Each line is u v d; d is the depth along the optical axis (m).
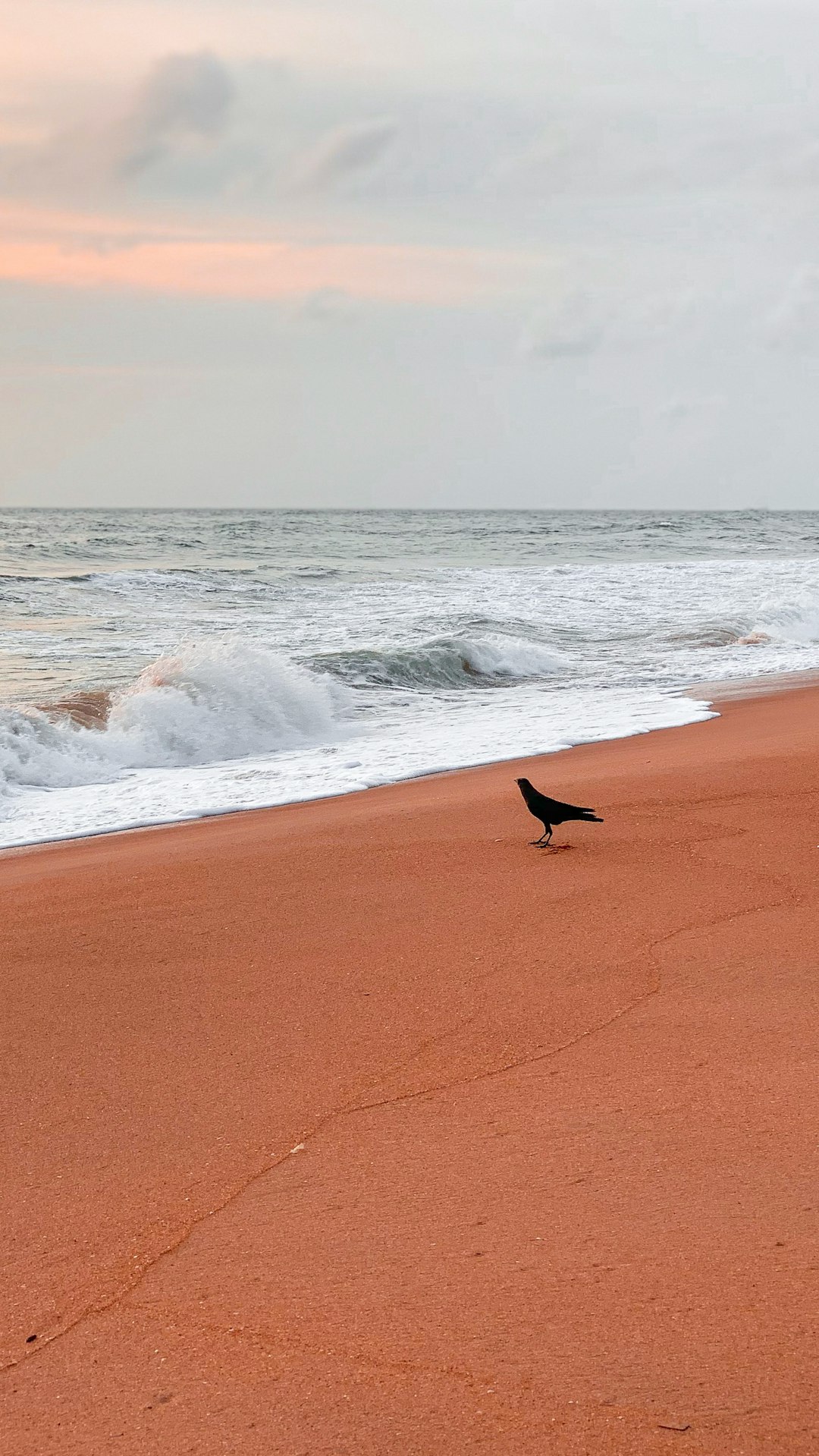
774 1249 2.70
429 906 5.87
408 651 18.12
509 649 19.22
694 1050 3.93
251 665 14.63
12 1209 3.15
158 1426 2.27
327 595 29.73
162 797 10.30
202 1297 2.69
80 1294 2.74
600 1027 4.20
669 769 9.44
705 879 6.10
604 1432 2.17
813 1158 3.13
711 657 20.20
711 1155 3.19
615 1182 3.07
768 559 49.00
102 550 45.53
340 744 12.96
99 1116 3.70
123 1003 4.72
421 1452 2.15
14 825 9.37
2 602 26.02
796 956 4.81
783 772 8.95
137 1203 3.14
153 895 6.39
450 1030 4.25
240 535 60.97
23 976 5.10
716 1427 2.15
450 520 117.69
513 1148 3.31
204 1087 3.87
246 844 7.66
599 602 28.34
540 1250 2.77
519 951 5.10
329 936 5.47
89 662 18.41
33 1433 2.28
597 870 6.38
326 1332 2.52
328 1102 3.71
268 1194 3.15
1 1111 3.77
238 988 4.84
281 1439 2.21
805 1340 2.37
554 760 10.86
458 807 8.46
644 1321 2.47
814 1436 2.11
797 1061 3.78
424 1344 2.46
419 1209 3.01
